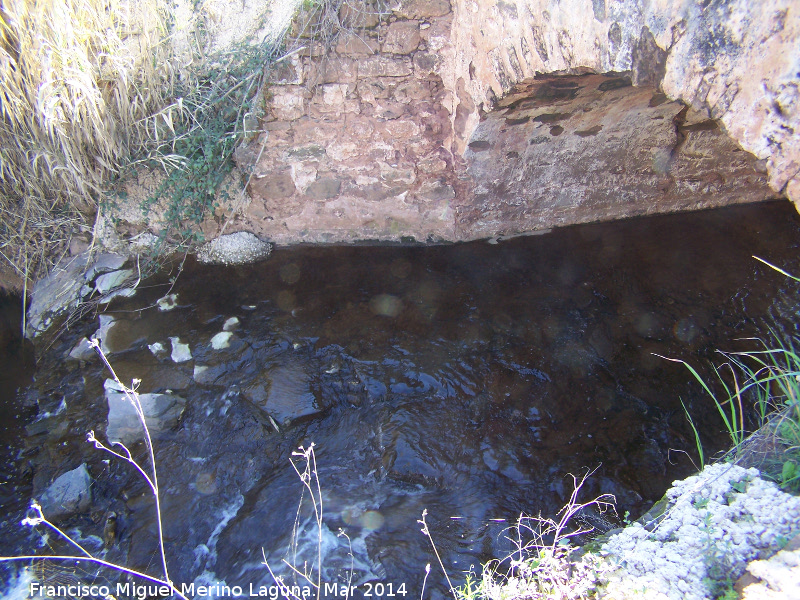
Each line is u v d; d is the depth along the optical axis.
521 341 3.38
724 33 1.57
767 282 3.69
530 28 2.60
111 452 2.94
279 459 2.98
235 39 3.63
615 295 3.70
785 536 1.36
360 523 2.59
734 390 3.01
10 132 3.54
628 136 3.89
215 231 4.12
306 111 3.72
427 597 2.25
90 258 3.95
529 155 3.85
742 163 4.31
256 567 2.49
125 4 3.48
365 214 4.14
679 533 1.52
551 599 1.56
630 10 1.91
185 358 3.42
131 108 3.59
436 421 2.98
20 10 3.18
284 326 3.58
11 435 3.18
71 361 3.50
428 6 3.46
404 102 3.74
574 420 2.96
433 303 3.70
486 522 2.54
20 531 2.72
